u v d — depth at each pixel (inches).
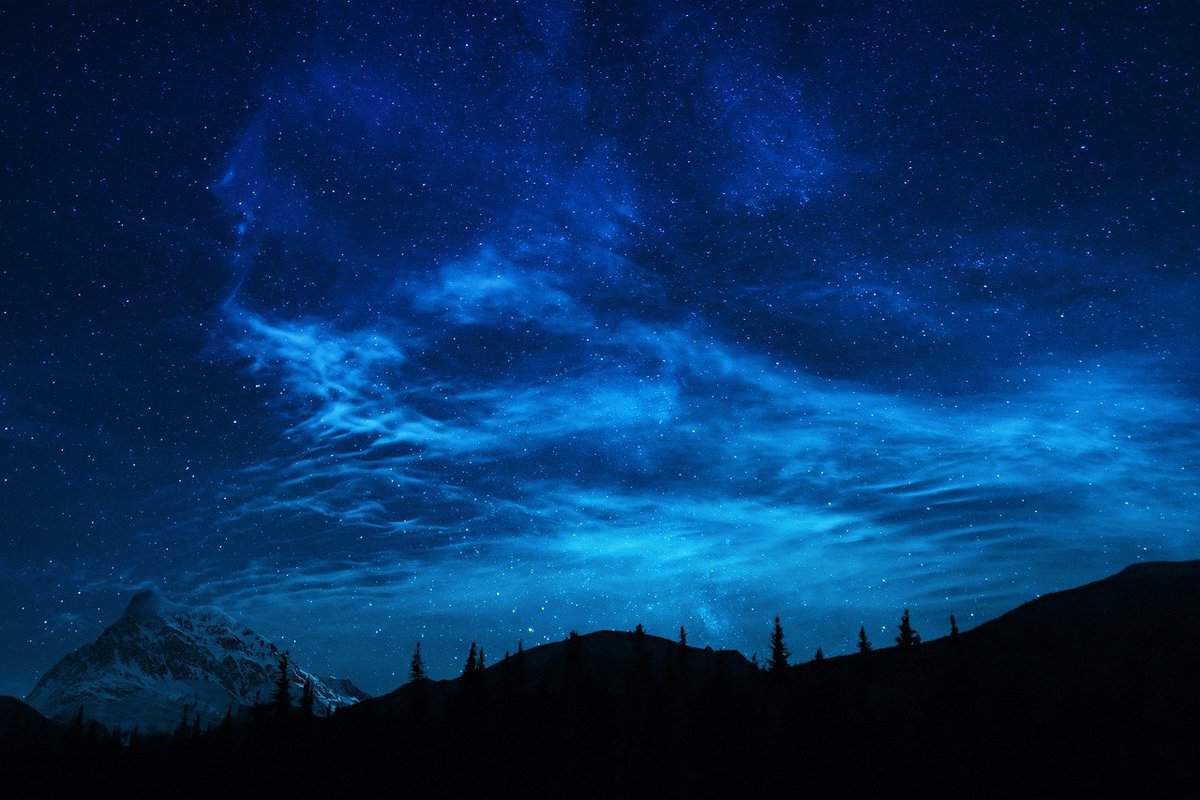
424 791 2925.7
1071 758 2482.8
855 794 2549.2
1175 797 2247.8
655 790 2728.8
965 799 2423.7
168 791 3425.2
